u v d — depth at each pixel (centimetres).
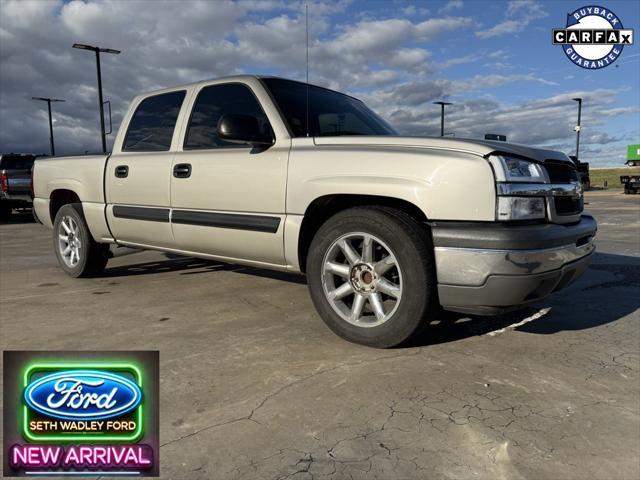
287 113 367
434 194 284
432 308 296
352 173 312
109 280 535
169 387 260
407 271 292
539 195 295
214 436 214
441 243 282
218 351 312
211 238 397
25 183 1488
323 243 327
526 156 302
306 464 195
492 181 277
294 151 344
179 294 465
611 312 397
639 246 754
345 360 296
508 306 280
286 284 507
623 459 197
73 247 546
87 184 505
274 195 350
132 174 455
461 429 219
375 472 189
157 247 457
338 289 326
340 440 211
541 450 203
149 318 386
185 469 192
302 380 268
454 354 305
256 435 215
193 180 401
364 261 310
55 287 502
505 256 270
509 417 229
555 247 289
